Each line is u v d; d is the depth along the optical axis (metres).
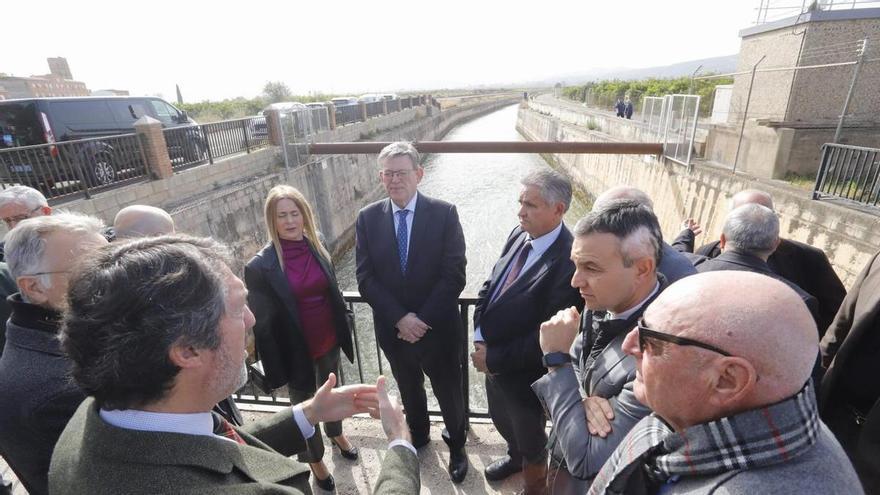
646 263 1.23
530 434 2.05
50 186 6.15
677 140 10.30
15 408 1.05
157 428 0.78
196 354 0.78
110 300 0.71
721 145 8.98
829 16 7.03
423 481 2.38
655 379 0.76
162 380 0.76
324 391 1.34
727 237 2.19
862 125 6.93
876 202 4.96
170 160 7.99
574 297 1.89
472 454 2.56
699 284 0.75
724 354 0.66
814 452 0.65
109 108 7.71
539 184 1.95
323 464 2.31
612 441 1.11
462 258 2.47
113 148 6.88
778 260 2.83
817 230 5.53
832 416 1.87
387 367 7.63
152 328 0.72
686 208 9.61
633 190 1.96
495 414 2.27
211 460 0.78
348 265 13.47
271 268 2.24
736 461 0.65
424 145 8.00
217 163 9.18
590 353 1.46
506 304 2.02
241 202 9.16
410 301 2.45
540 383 1.38
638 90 20.75
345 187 15.40
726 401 0.68
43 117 6.69
